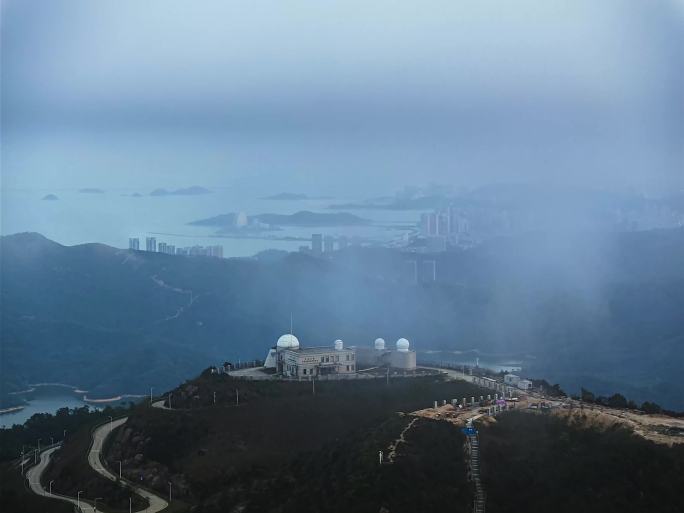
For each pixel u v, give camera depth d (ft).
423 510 652.89
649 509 647.97
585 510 652.89
